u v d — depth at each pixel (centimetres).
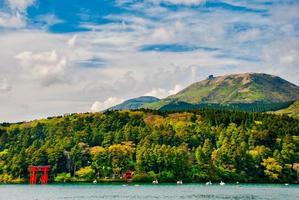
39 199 16662
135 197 17012
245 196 17038
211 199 15738
